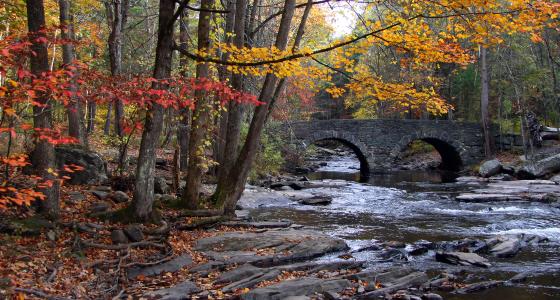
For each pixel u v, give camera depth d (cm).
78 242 771
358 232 1239
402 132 3503
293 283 712
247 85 1563
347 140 3409
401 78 2620
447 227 1330
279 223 1220
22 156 536
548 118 3712
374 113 4900
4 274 610
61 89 542
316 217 1474
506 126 3553
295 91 2920
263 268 798
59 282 634
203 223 1111
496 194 2022
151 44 2275
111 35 1591
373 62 3009
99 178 1337
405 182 2773
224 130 1691
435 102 970
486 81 3538
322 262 881
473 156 3597
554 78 2977
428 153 4422
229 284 720
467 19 759
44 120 789
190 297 657
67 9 1480
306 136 3306
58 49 2025
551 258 984
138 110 1006
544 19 708
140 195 948
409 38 791
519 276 833
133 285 687
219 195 1255
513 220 1455
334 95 1023
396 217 1502
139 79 644
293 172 3303
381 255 970
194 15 2367
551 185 2283
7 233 759
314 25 2314
